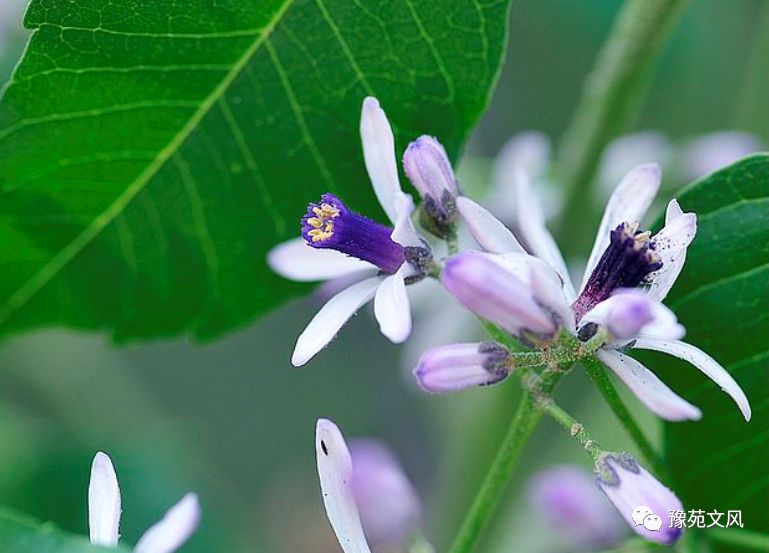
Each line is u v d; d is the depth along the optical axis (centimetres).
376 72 25
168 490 32
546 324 24
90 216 27
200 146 26
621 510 24
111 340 27
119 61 25
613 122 29
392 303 24
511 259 24
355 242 25
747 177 25
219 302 27
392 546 29
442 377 24
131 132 26
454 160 26
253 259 27
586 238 30
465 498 31
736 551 26
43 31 25
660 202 31
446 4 25
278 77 26
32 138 26
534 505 31
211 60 25
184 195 26
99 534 24
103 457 24
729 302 25
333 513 24
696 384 26
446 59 25
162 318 27
